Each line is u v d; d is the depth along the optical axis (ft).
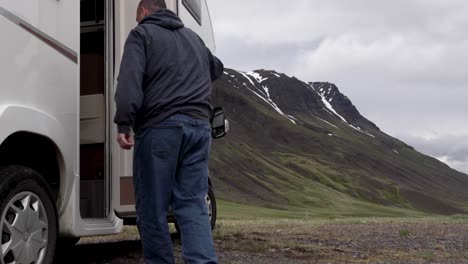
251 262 21.38
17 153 16.55
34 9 15.71
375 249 25.46
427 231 33.09
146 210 13.47
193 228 13.34
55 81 16.43
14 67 14.85
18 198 14.64
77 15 17.63
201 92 14.01
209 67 14.87
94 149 20.62
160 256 13.50
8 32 14.67
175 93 13.56
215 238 26.89
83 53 22.67
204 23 28.17
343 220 47.73
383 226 37.01
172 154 13.33
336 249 25.04
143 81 13.65
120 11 20.49
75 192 17.16
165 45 13.79
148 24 13.98
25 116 14.92
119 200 19.57
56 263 20.16
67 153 16.72
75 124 17.30
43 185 15.53
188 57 14.08
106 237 29.91
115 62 20.25
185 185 13.64
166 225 13.51
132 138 13.89
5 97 14.52
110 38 20.22
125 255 22.29
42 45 15.96
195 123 13.62
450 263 22.22
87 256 21.95
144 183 13.48
